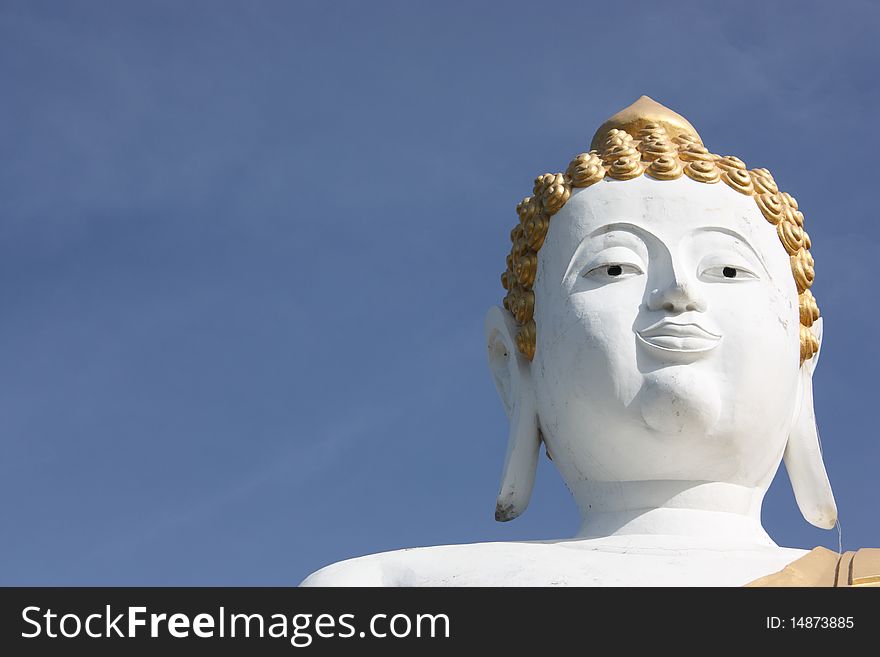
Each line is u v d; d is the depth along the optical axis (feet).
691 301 49.98
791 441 53.42
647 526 50.19
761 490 51.80
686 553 47.91
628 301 50.52
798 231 52.70
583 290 51.13
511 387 53.67
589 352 50.24
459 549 48.62
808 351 53.31
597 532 50.80
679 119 53.78
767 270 51.44
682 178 51.85
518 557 47.67
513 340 53.52
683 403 49.39
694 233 51.16
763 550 48.42
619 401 49.78
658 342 49.78
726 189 51.93
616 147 52.60
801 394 53.67
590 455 50.80
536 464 53.31
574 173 52.47
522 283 53.01
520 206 53.67
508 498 53.06
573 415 50.72
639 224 51.21
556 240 52.08
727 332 50.29
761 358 50.31
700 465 50.31
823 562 47.32
